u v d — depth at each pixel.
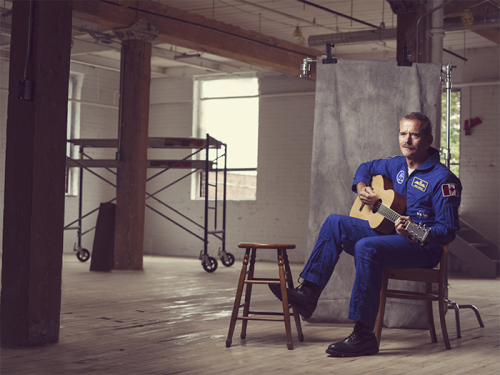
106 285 6.88
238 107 12.68
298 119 11.88
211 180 12.99
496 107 10.23
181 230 13.00
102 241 8.66
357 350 3.24
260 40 10.12
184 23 9.09
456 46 10.46
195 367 2.96
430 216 3.40
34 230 3.37
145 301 5.54
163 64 12.69
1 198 11.12
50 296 3.48
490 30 8.49
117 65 12.29
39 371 2.87
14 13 3.44
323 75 4.19
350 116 4.16
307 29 9.80
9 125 3.43
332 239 3.51
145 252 13.33
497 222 10.18
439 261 3.46
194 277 8.02
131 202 8.80
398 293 3.50
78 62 11.66
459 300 6.10
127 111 8.82
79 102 12.29
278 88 12.13
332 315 4.16
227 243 12.50
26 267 3.36
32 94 3.36
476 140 10.38
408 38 5.80
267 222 12.12
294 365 3.02
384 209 3.44
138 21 8.56
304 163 11.79
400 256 3.35
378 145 4.11
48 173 3.42
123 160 8.84
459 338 3.84
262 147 12.24
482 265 9.10
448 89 4.23
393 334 3.93
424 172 3.43
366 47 10.72
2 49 10.74
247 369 2.93
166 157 13.23
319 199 4.14
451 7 7.35
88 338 3.70
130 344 3.53
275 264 11.06
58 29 3.48
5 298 3.42
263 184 12.20
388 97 4.13
